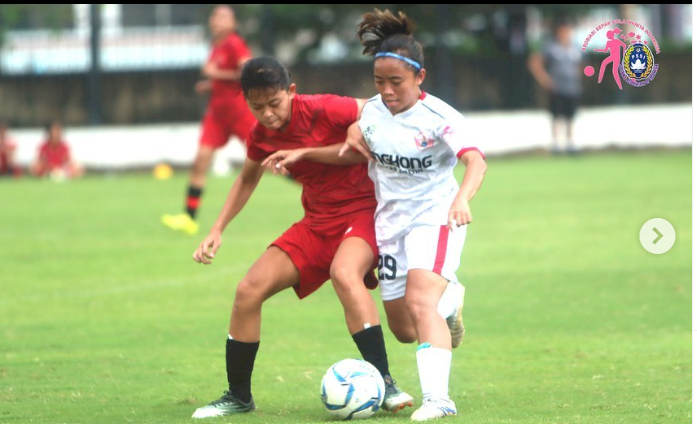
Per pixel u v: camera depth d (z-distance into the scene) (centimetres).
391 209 1936
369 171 1983
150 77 8738
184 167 8456
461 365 2284
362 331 1845
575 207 5131
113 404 1962
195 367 2303
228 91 4559
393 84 1838
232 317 1900
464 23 9475
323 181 1984
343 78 8725
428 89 8475
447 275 1864
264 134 1994
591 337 2556
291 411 1900
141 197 6228
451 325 1961
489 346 2481
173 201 5962
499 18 9450
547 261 3716
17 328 2772
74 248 4222
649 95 8794
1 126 7931
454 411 1777
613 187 5962
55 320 2877
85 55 8806
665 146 8656
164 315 2942
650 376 2125
